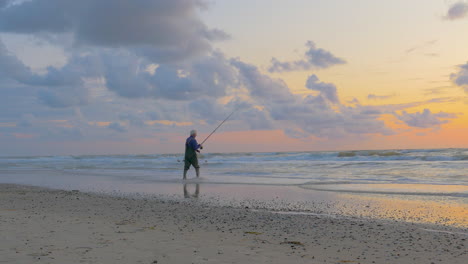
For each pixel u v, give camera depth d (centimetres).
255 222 607
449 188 1038
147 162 3312
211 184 1322
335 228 557
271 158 3353
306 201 870
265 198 934
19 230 509
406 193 965
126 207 783
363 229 550
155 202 870
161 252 391
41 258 357
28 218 621
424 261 375
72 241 439
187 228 549
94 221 597
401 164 1986
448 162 1978
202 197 978
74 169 2556
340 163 2272
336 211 728
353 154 3088
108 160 4116
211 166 2514
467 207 748
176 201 897
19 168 2897
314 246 439
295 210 747
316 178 1434
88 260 352
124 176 1792
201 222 606
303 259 375
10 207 777
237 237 486
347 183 1233
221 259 366
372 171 1672
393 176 1419
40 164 3669
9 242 431
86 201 886
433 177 1338
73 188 1266
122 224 572
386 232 529
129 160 3847
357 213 702
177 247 417
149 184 1370
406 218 645
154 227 552
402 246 443
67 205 811
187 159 1556
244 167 2256
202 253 391
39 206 793
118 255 374
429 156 2439
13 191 1143
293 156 3294
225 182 1373
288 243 454
